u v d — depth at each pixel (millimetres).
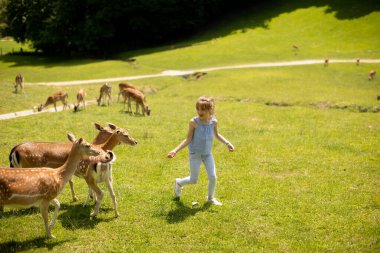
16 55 60844
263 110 19750
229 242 6973
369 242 6941
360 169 10883
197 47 48000
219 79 30344
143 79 31297
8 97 22234
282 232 7328
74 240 6969
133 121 16859
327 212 8180
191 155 8320
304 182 9922
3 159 11188
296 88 26031
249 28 55250
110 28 56781
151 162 11430
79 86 28188
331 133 14930
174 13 60438
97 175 7660
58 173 7020
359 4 53812
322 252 6660
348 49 41750
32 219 7727
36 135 14125
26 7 61156
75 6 56750
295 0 61812
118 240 7000
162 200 8727
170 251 6676
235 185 9734
